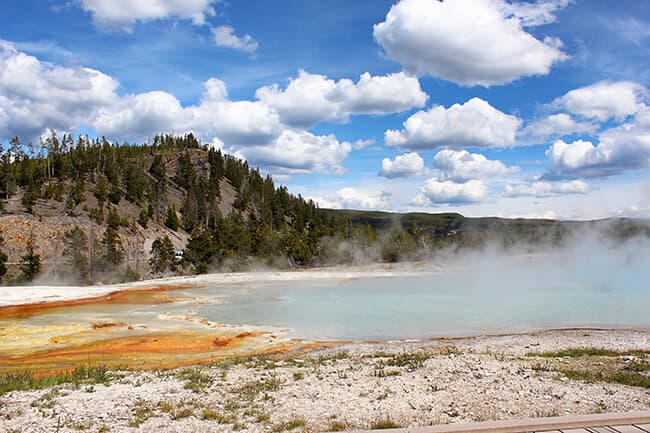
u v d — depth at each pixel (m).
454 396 10.69
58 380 13.05
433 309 34.22
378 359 16.23
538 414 9.19
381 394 11.00
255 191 143.12
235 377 13.18
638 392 10.79
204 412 9.63
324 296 43.59
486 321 28.75
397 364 14.79
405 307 35.62
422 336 24.30
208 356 19.47
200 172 152.38
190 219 111.44
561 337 21.12
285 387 11.88
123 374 13.98
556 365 14.18
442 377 12.59
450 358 15.45
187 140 173.38
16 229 77.94
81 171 114.31
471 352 17.28
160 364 17.81
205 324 27.81
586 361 14.92
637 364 13.98
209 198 128.62
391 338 23.81
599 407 9.63
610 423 7.91
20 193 99.19
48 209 92.62
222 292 47.59
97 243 76.44
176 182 140.88
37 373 16.17
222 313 32.69
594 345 18.81
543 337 21.30
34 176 108.31
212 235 90.81
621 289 45.34
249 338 23.50
